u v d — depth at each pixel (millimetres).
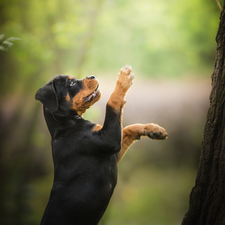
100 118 9508
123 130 3162
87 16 8664
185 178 9805
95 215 2771
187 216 2699
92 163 2768
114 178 2914
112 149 2688
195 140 10711
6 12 8906
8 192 9016
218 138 2539
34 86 9812
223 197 2465
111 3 8711
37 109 9836
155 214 7723
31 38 7176
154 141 11094
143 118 10852
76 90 3092
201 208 2613
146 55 10375
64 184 2760
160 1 8914
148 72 11273
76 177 2754
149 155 10984
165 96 11250
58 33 7793
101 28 9039
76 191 2721
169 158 10891
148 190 9148
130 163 10484
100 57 9734
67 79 3113
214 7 8875
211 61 11633
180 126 10883
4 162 10484
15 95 11516
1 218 7871
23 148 10586
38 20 9148
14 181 9594
